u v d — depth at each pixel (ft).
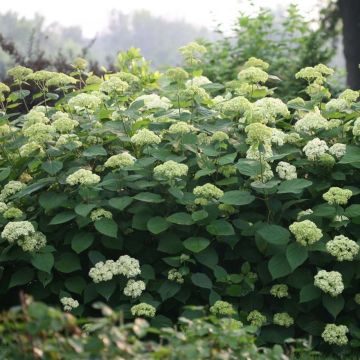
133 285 10.94
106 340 6.94
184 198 11.60
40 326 6.37
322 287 10.74
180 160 12.06
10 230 11.06
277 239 11.00
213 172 12.09
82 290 11.46
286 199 12.20
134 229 11.95
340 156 12.25
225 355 6.95
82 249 11.20
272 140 12.29
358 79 35.24
